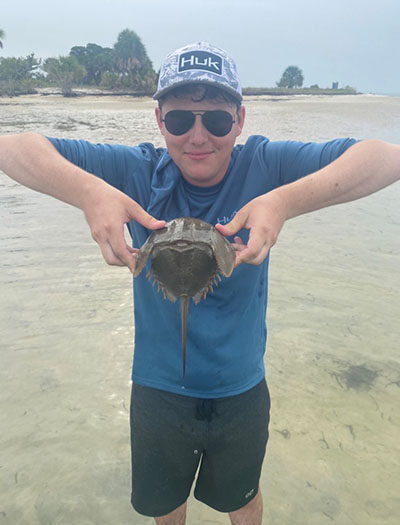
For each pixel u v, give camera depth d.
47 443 4.01
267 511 3.43
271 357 5.21
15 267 7.25
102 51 99.75
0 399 4.48
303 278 7.02
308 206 2.25
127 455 3.92
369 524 3.31
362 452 3.93
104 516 3.40
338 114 36.19
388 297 6.43
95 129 24.36
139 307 2.80
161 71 2.46
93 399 4.54
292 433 4.15
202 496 3.07
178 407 2.71
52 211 10.22
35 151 2.34
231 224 2.15
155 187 2.62
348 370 4.98
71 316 5.93
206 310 2.60
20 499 3.50
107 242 2.07
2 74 75.50
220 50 2.42
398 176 2.33
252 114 36.78
